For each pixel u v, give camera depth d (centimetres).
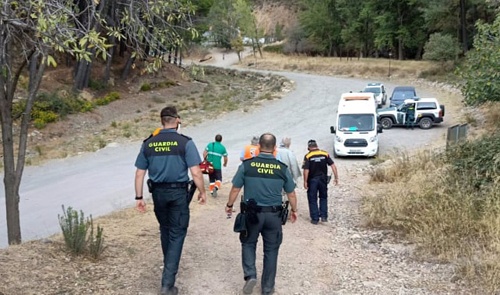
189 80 4775
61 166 1992
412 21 6806
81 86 3469
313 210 912
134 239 736
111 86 3819
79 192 1527
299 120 2997
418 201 884
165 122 543
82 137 2603
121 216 905
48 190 1585
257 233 556
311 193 914
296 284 596
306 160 921
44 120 2725
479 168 1020
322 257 704
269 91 4506
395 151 1733
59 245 646
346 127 1997
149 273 596
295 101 3812
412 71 5534
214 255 688
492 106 2461
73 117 2928
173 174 528
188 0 845
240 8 8662
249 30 8756
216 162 1152
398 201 920
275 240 559
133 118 3148
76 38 542
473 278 606
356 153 1941
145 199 1317
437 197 888
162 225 550
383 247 752
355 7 7738
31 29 581
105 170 1869
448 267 652
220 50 9956
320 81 5338
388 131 2572
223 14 7694
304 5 9706
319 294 570
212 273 620
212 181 1165
